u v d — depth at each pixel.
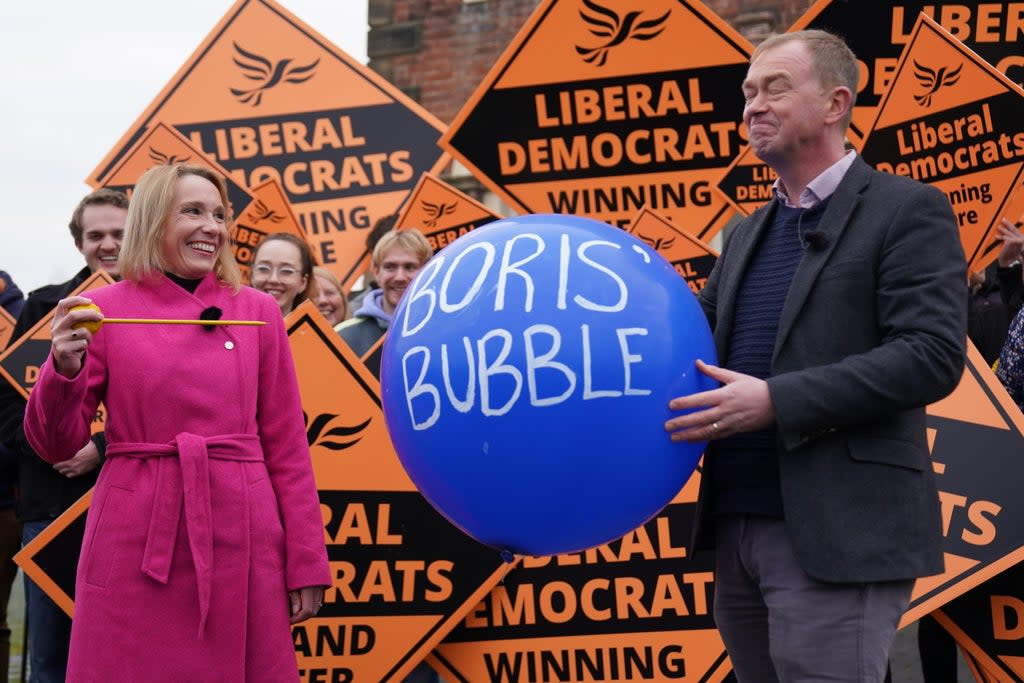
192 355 3.83
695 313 3.13
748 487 3.33
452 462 3.01
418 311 3.12
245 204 7.17
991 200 5.57
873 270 3.20
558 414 2.92
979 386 4.67
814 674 3.17
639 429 2.97
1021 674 4.59
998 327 6.24
